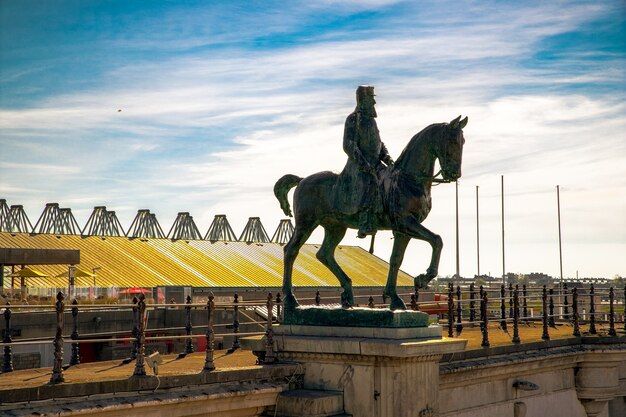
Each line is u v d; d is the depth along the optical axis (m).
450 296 19.39
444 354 15.46
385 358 14.51
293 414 14.41
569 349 20.58
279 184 17.17
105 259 50.84
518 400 18.81
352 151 15.51
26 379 12.63
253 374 14.27
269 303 15.61
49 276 40.53
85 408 11.32
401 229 14.94
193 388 13.09
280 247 64.38
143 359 12.52
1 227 54.94
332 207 16.00
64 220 56.19
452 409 16.75
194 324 32.22
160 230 61.44
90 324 27.81
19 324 26.12
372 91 15.77
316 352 15.13
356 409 14.77
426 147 14.89
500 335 22.81
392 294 15.48
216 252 58.72
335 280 59.16
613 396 21.52
